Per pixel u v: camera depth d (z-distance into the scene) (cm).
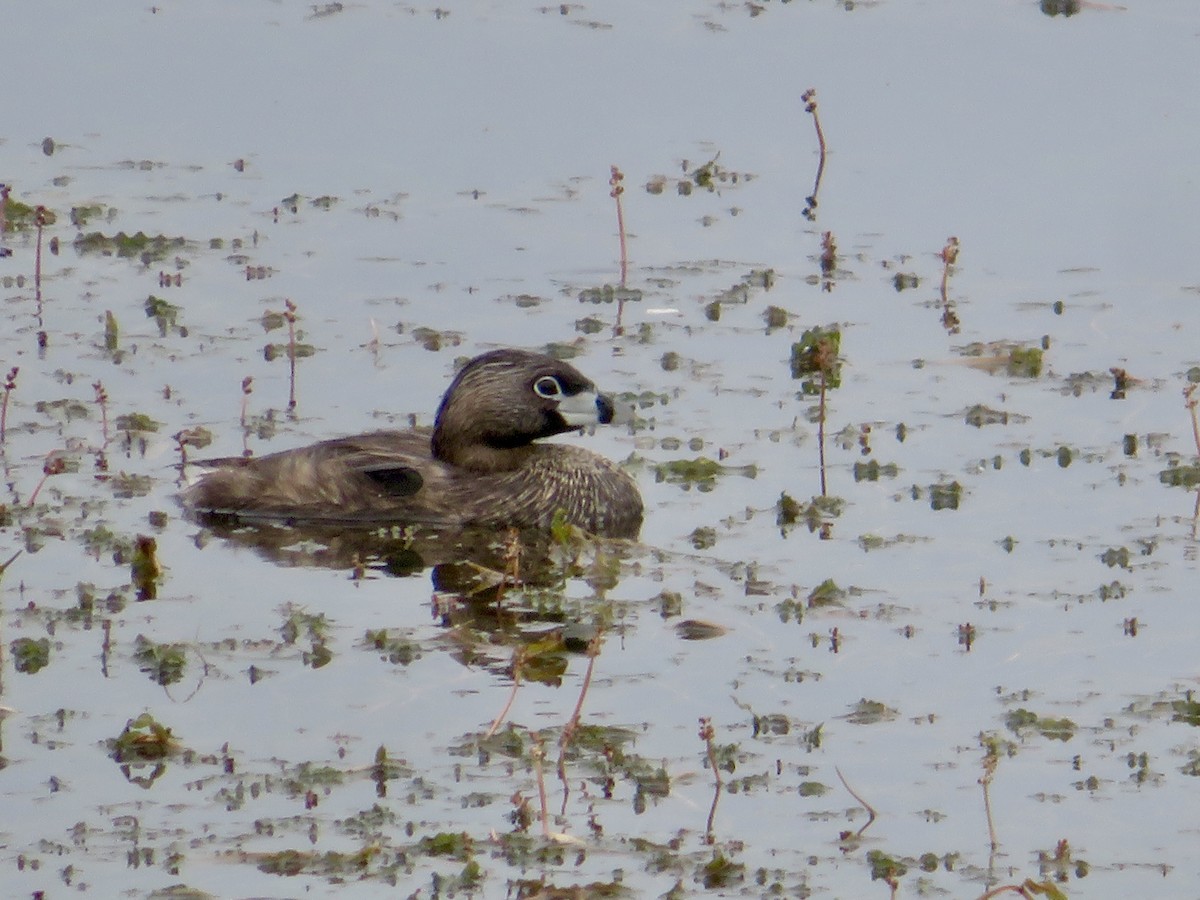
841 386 1830
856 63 2564
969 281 2058
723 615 1404
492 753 1202
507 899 1045
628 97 2488
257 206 2209
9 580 1430
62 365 1819
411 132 2397
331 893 1047
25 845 1084
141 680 1280
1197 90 2462
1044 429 1744
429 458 1652
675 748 1214
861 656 1341
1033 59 2564
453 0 2775
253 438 1709
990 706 1274
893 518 1574
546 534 1603
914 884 1071
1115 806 1155
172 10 2720
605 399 1666
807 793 1166
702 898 1053
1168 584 1449
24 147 2334
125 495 1602
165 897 1038
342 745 1207
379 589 1455
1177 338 1934
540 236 2158
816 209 2225
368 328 1934
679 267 2089
